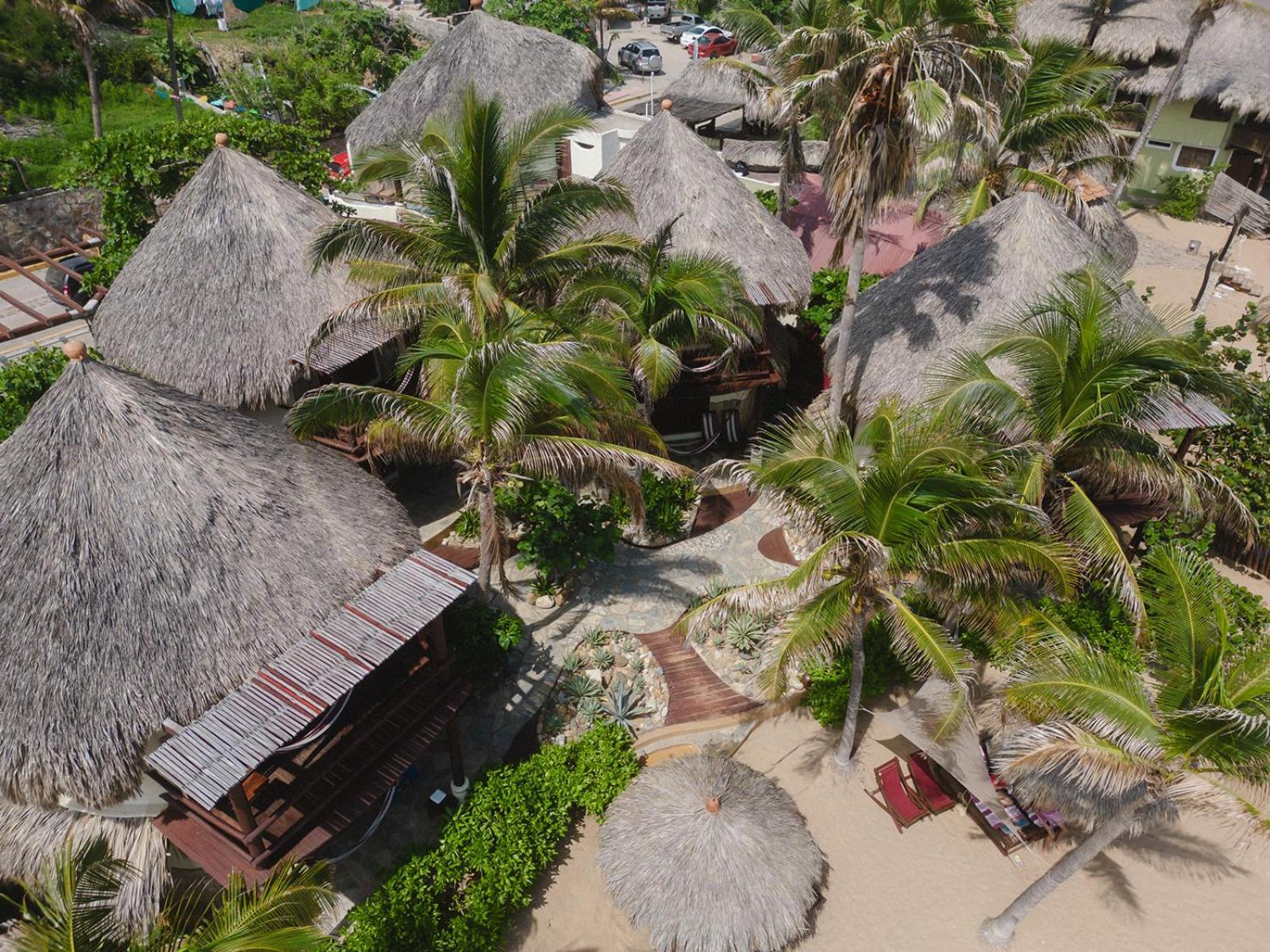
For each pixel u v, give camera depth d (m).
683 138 23.16
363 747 13.02
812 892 13.66
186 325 19.17
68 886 8.78
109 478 11.76
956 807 15.90
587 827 15.50
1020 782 14.70
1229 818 10.08
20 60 41.94
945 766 14.81
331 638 12.18
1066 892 14.61
